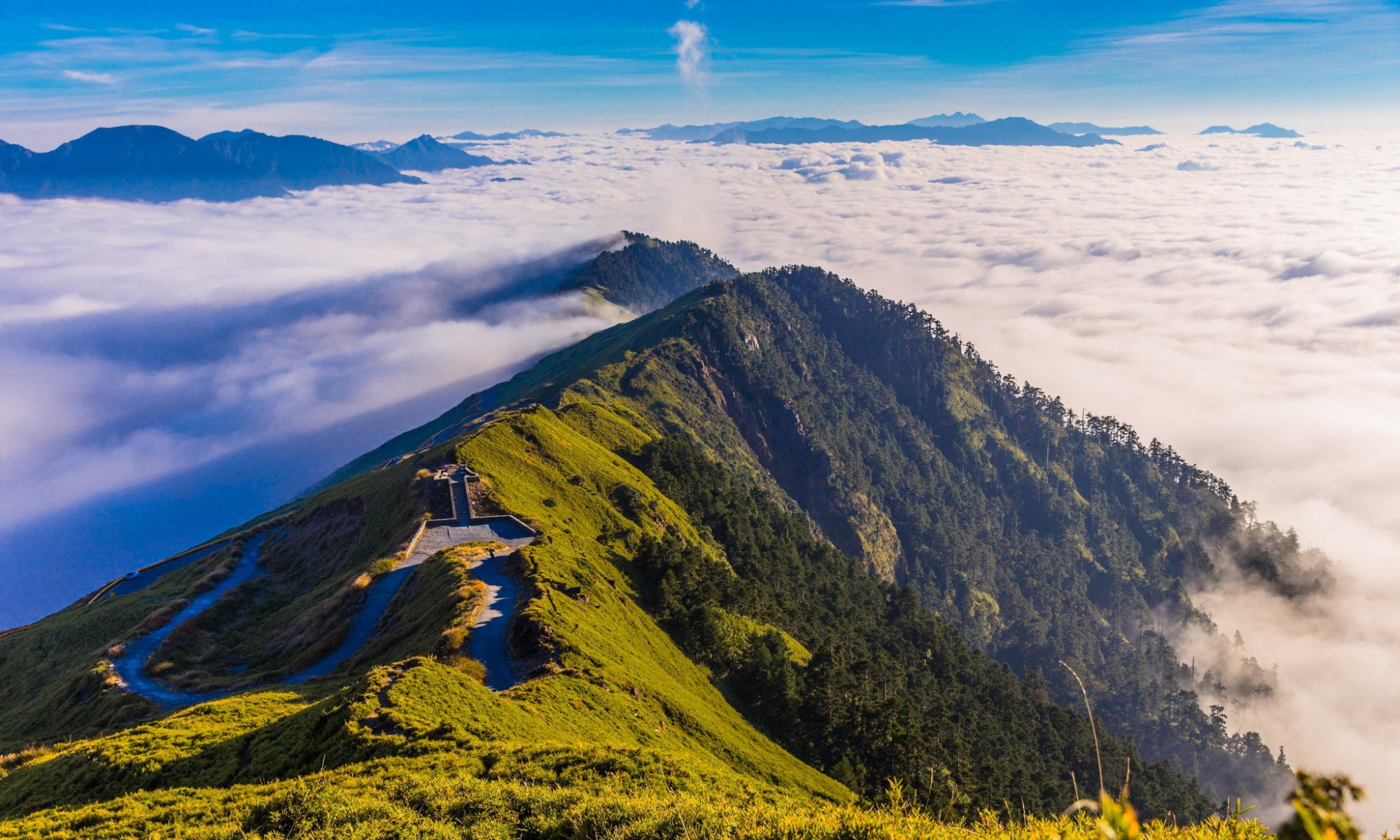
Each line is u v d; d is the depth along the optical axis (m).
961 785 77.62
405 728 35.97
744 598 103.06
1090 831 12.99
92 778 38.25
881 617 156.50
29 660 90.50
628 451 156.50
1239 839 12.45
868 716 80.75
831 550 181.00
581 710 48.19
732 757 56.62
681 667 75.69
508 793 24.36
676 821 18.95
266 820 24.19
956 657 147.12
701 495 153.12
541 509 102.81
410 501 98.75
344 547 104.00
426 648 57.94
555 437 126.69
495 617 62.88
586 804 22.38
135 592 107.94
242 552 116.94
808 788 59.03
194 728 43.22
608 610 73.19
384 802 24.22
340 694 40.56
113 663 76.25
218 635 85.44
